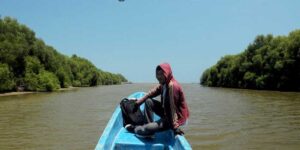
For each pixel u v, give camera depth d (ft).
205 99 104.47
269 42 202.28
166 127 18.88
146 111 20.48
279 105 78.84
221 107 75.51
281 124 48.01
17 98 117.60
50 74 197.36
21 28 195.83
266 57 189.16
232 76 239.71
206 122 50.37
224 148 32.83
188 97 116.26
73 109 71.92
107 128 18.70
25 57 181.47
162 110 20.57
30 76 179.52
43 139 37.50
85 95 135.85
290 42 165.37
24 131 43.16
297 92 151.02
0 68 157.69
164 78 18.35
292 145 33.99
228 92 157.38
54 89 194.80
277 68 170.71
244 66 215.92
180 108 18.31
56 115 60.64
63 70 231.50
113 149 18.38
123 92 166.81
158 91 20.51
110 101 97.66
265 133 40.91
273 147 33.27
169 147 17.90
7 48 168.86
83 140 36.63
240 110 68.13
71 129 44.14
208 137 38.42
